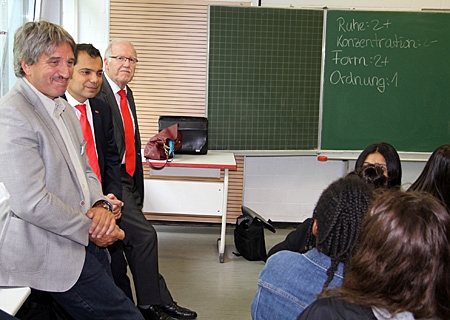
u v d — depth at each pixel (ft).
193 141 12.98
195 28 14.55
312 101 14.55
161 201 12.39
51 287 5.32
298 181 15.51
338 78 14.42
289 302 3.92
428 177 6.54
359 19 14.12
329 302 2.85
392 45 14.21
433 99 14.47
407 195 2.94
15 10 10.91
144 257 8.80
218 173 13.34
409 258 2.65
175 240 14.25
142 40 14.56
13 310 4.49
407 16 14.07
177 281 11.28
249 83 14.39
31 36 5.26
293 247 6.82
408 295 2.65
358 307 2.74
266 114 14.56
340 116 14.60
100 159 7.91
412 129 14.62
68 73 5.47
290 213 15.67
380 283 2.71
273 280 4.06
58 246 5.38
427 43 14.20
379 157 7.72
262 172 15.43
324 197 3.92
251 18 14.06
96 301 5.76
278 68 14.35
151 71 14.70
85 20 14.44
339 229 3.69
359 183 3.93
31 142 5.10
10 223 5.12
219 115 14.53
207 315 9.68
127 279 9.00
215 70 14.32
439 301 2.66
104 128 7.97
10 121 5.02
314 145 14.78
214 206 12.44
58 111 5.79
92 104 7.93
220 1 14.57
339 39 14.23
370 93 14.47
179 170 13.32
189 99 14.88
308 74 14.40
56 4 13.80
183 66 14.70
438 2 14.64
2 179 4.94
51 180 5.32
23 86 5.37
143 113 14.89
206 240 14.35
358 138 14.70
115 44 9.36
